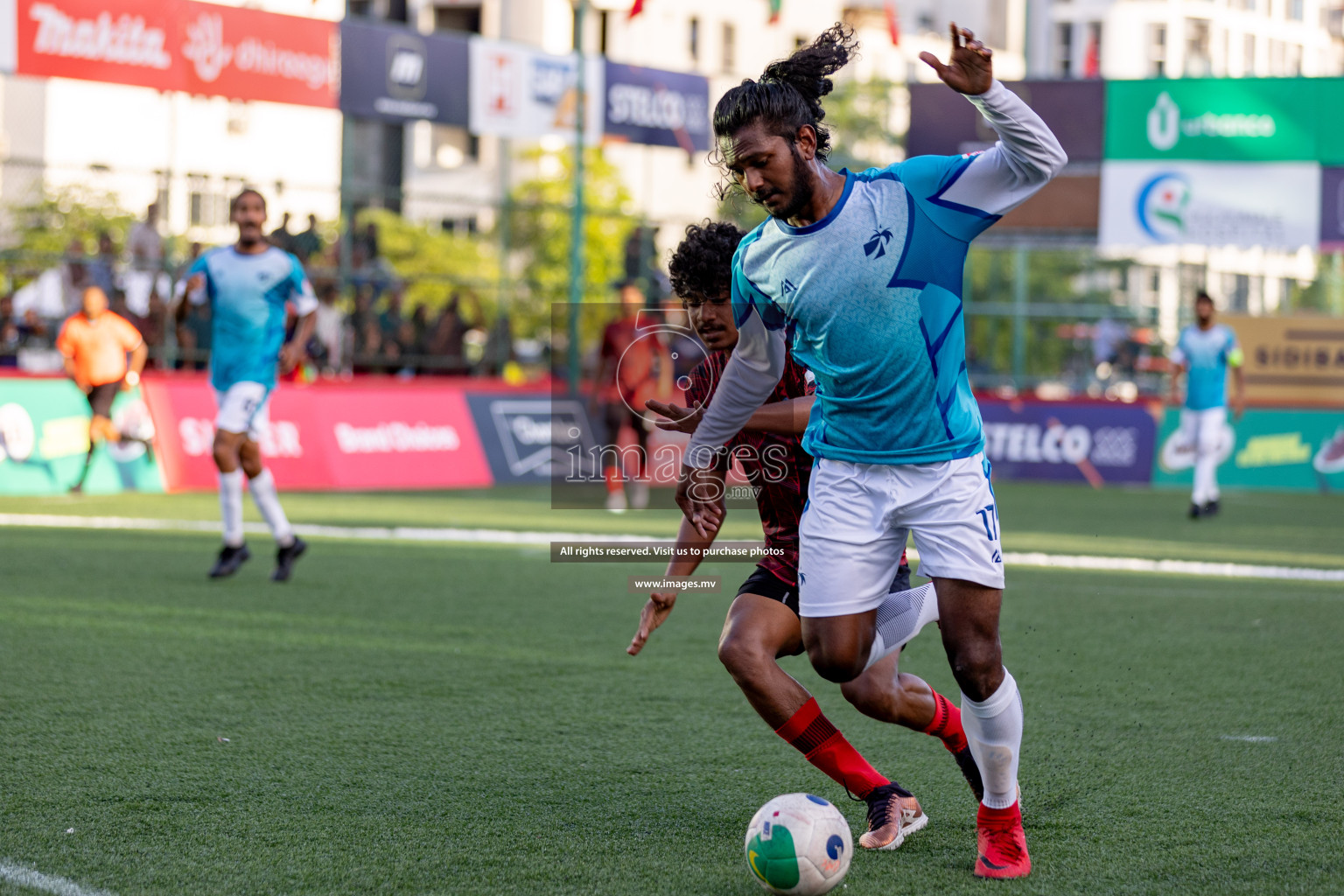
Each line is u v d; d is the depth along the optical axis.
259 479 16.02
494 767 8.43
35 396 26.36
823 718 7.06
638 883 6.44
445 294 33.53
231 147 56.31
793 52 6.38
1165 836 7.23
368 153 69.31
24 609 13.81
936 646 12.77
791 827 6.19
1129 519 25.58
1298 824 7.43
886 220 6.21
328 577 16.61
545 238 43.84
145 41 26.70
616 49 76.44
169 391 28.05
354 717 9.68
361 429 30.20
